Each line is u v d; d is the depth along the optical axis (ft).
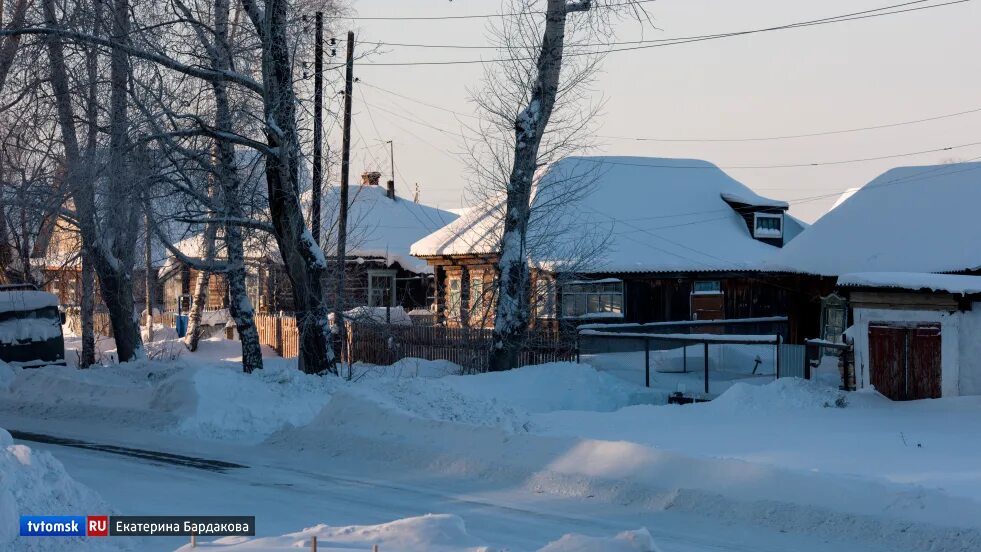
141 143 73.72
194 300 148.97
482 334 103.09
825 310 109.70
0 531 28.32
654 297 136.77
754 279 135.13
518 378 81.25
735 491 38.11
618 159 161.48
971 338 69.62
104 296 98.07
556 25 85.61
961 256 97.04
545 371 83.15
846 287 76.74
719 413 66.80
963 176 111.24
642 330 121.80
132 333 99.25
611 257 134.41
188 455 52.90
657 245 141.49
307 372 81.00
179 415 62.64
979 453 48.34
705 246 144.77
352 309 113.60
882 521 33.91
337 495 41.96
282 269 96.27
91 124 78.18
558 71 86.99
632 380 93.09
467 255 140.67
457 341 108.58
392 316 154.40
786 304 146.20
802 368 81.46
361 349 122.52
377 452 50.93
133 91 74.74
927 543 32.30
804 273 110.11
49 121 83.87
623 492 40.55
